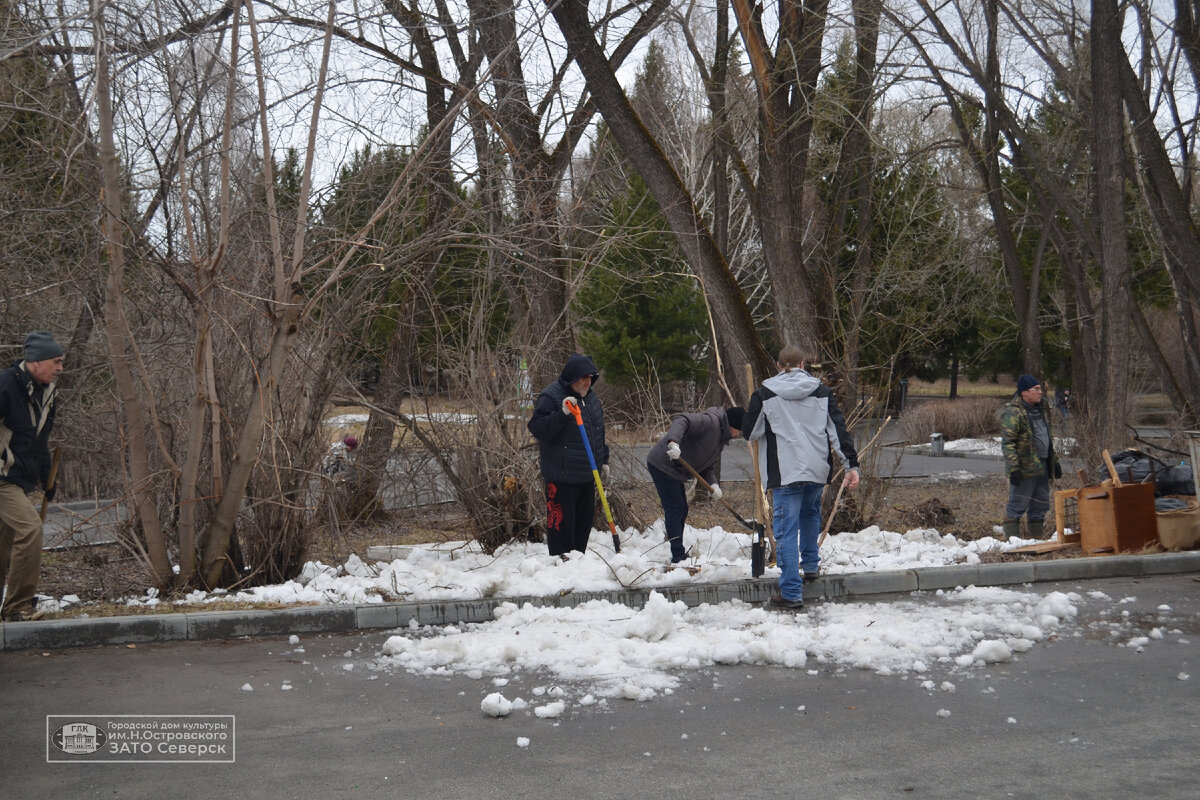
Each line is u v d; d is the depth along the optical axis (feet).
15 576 21.67
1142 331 64.23
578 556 27.02
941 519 37.68
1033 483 33.22
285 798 13.21
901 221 69.05
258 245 26.73
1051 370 120.57
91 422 29.37
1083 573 27.99
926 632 21.31
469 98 28.43
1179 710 16.52
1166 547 29.73
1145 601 24.90
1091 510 29.66
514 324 34.24
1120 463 33.86
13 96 25.27
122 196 25.95
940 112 80.79
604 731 15.71
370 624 22.90
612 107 34.63
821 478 24.61
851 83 43.57
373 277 27.86
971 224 84.58
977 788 13.41
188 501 24.79
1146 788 13.35
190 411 25.49
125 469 25.04
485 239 28.32
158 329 26.91
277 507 26.27
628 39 39.11
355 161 28.60
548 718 16.35
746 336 35.99
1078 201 65.46
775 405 24.57
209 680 18.63
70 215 26.84
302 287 25.39
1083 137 59.31
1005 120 56.24
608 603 23.84
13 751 14.90
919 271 68.64
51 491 22.94
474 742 15.26
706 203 77.10
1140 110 50.01
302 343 27.22
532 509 30.86
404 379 33.04
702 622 22.82
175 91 24.52
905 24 50.26
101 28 22.67
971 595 25.30
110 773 14.06
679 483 28.17
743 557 29.60
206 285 23.98
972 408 94.89
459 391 31.07
